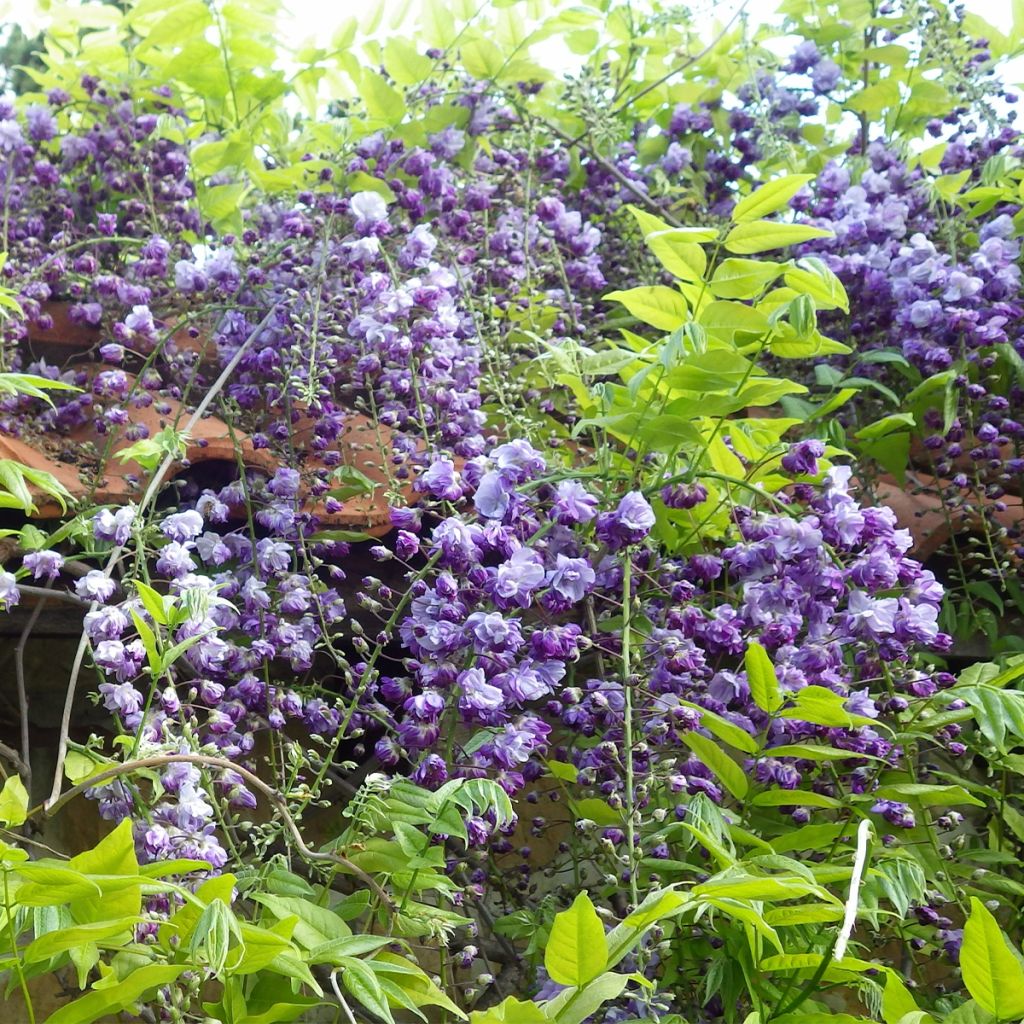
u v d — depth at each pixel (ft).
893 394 8.27
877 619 6.14
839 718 5.61
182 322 7.43
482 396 8.23
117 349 7.39
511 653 5.90
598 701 6.02
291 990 5.24
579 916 4.05
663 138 10.37
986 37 10.28
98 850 4.14
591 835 5.81
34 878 3.91
